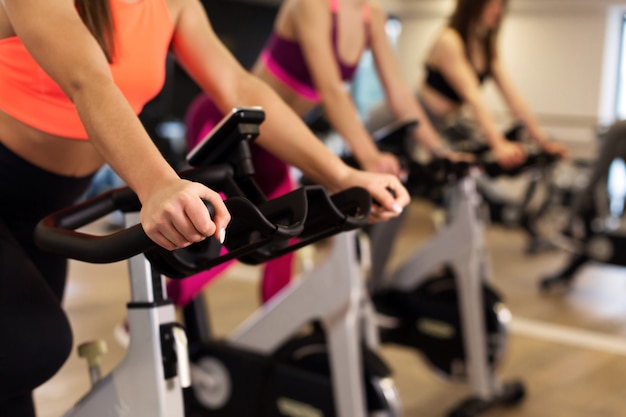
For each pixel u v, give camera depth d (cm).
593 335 359
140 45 117
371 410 194
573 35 929
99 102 89
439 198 637
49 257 136
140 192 81
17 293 106
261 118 103
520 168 264
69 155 123
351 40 228
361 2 229
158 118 568
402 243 590
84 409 110
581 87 931
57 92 115
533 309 404
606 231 411
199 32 125
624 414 266
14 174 121
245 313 381
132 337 106
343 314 187
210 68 125
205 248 90
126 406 107
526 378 299
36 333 105
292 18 208
